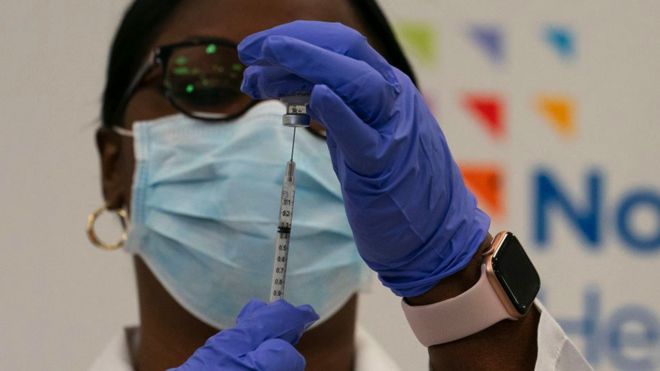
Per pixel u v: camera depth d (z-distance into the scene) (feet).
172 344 5.50
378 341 7.86
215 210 5.14
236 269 5.13
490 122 7.91
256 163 5.11
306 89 3.64
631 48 8.16
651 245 8.19
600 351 8.12
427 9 7.86
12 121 7.39
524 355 4.01
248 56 3.70
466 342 3.96
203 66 5.25
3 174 7.36
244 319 4.13
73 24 7.52
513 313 3.88
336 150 3.69
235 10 5.30
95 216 5.69
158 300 5.53
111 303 7.52
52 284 7.43
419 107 3.84
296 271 5.15
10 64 7.41
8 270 7.35
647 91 8.17
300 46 3.44
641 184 8.17
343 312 5.61
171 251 5.32
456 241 3.92
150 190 5.35
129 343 6.09
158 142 5.33
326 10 5.38
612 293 8.12
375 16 5.65
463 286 3.92
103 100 5.80
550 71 8.04
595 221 8.11
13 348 7.34
